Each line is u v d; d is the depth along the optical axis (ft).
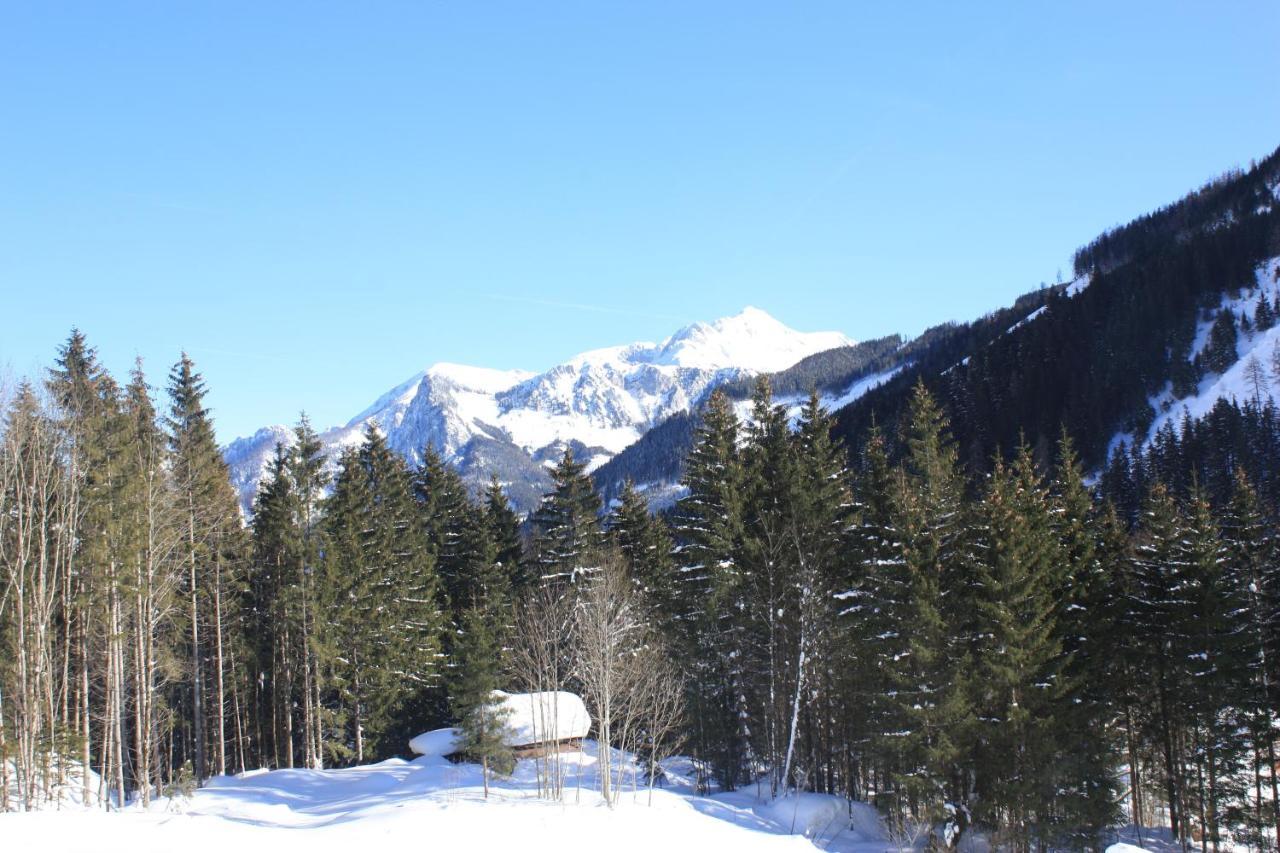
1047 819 104.88
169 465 132.26
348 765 176.14
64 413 111.45
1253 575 126.62
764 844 91.76
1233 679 115.75
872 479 136.46
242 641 166.81
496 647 147.43
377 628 163.94
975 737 105.50
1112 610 124.06
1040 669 107.45
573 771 142.20
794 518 130.52
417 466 219.00
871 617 120.98
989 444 417.90
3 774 96.78
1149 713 129.29
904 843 110.93
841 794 134.72
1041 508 123.34
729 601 134.82
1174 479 325.01
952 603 113.29
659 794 123.24
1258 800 113.70
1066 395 448.65
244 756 173.37
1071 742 108.68
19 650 97.96
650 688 125.49
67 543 110.32
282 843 66.39
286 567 166.40
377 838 72.69
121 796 107.55
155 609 119.55
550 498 173.27
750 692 138.72
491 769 129.18
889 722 113.91
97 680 140.77
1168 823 150.30
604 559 154.30
